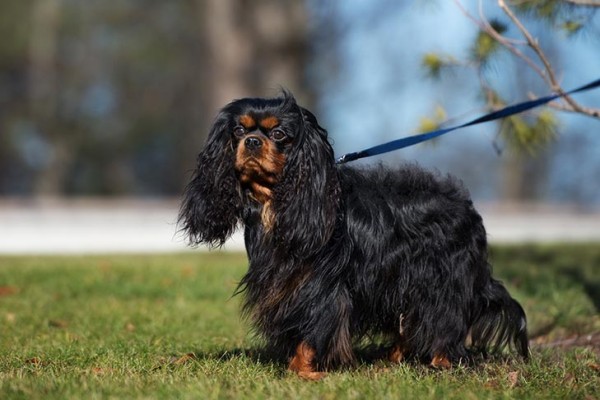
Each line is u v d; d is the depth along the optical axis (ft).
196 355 29.43
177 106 196.85
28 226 87.45
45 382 23.54
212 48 104.63
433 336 26.73
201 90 178.50
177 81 193.06
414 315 26.68
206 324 36.58
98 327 35.81
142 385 23.48
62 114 192.65
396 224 26.02
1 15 180.34
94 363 27.61
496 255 61.72
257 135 24.54
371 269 25.57
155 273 53.72
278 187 24.73
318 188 24.50
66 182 213.66
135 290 47.34
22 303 42.60
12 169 212.23
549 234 102.42
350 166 27.20
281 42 103.60
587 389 24.12
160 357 28.66
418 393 22.85
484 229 28.02
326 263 24.84
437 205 26.66
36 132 197.67
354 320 25.85
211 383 23.61
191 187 26.08
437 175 27.86
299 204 24.43
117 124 200.44
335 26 128.57
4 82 192.65
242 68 103.40
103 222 89.61
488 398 22.44
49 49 185.06
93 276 51.80
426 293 26.45
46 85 187.21
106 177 215.72
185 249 84.43
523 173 193.26
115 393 22.47
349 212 25.50
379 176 26.89
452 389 23.52
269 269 24.91
